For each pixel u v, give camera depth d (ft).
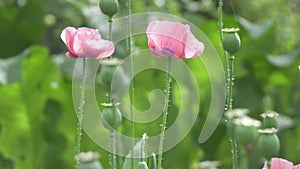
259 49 10.79
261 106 11.07
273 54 11.60
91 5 10.20
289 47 12.52
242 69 10.91
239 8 13.39
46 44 12.64
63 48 12.42
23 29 11.55
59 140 10.11
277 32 12.16
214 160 10.27
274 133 5.46
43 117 9.99
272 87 11.41
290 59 10.89
